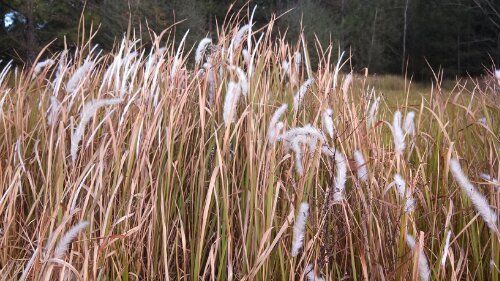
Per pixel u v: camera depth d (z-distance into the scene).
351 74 1.37
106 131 1.30
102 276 1.05
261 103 1.25
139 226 1.05
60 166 1.10
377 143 1.30
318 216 1.18
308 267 1.06
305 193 1.18
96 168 1.18
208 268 1.20
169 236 1.17
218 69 1.41
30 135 1.41
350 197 1.26
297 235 0.99
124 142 1.29
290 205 1.12
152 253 1.13
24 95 1.43
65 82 1.53
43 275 0.98
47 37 8.41
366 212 1.13
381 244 1.13
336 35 13.80
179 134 1.33
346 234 1.16
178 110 1.30
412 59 17.45
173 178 1.18
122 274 1.09
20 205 1.30
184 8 9.27
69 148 1.32
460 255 1.13
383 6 18.20
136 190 1.21
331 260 1.20
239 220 1.17
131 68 1.39
